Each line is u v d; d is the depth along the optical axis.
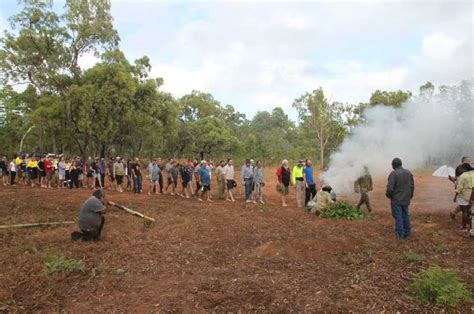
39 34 28.94
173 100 40.12
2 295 4.99
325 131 32.47
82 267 5.95
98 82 28.45
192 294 5.05
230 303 4.77
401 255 6.72
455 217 10.31
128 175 18.55
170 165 16.77
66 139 32.56
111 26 31.11
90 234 7.91
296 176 13.23
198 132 49.62
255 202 14.27
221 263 6.54
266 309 4.59
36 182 20.83
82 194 15.87
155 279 5.66
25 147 49.88
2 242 7.77
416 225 9.45
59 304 4.78
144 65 33.25
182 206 13.05
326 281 5.49
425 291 4.72
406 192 7.98
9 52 29.05
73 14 29.89
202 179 14.80
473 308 4.45
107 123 29.84
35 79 30.02
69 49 30.61
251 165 14.62
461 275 5.58
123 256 6.84
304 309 4.55
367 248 7.27
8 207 12.24
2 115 44.22
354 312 4.44
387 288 5.15
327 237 8.03
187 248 7.43
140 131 35.44
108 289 5.26
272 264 6.41
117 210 11.95
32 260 6.45
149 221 9.46
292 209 12.50
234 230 9.06
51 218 10.34
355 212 10.66
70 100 27.97
